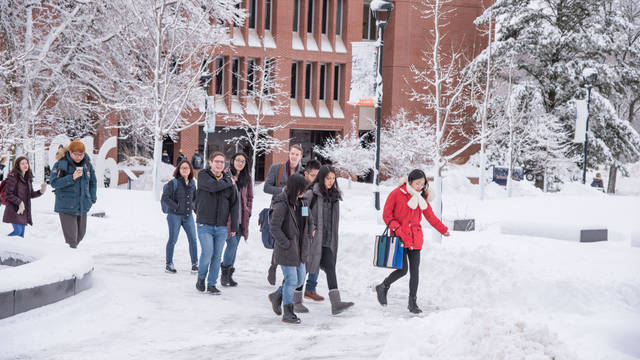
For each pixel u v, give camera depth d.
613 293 8.14
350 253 11.70
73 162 9.70
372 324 7.18
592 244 11.94
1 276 6.61
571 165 42.78
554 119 39.88
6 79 25.84
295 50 48.47
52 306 6.79
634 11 41.12
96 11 28.64
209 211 8.80
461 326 4.69
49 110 30.59
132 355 5.60
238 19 31.09
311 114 49.38
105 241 14.59
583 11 42.16
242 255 12.28
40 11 30.66
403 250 8.01
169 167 40.22
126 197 19.92
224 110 45.94
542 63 42.84
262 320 7.30
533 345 3.98
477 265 9.77
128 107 28.84
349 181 40.34
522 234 13.81
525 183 35.78
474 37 47.25
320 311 7.97
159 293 8.62
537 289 8.39
